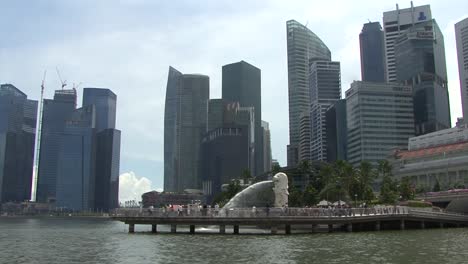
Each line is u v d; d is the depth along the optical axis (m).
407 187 158.50
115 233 89.94
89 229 127.00
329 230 86.44
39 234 96.06
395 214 93.94
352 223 87.62
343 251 52.53
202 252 52.00
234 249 54.66
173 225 81.31
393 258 46.53
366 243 62.06
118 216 81.44
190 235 76.75
